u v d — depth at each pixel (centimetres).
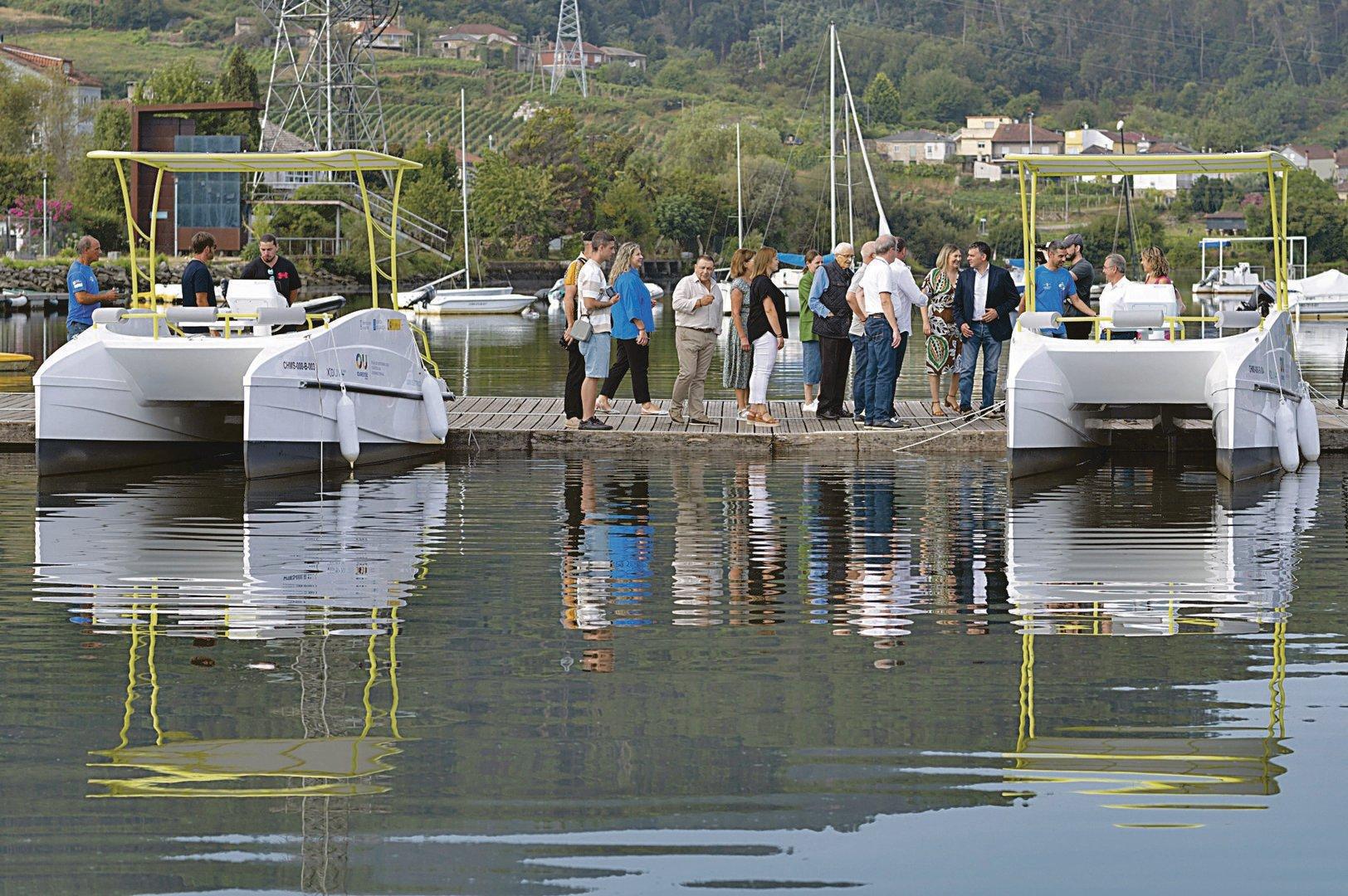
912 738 830
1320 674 949
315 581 1240
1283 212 1980
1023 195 1986
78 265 2231
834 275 2325
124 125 12988
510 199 12638
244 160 1936
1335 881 651
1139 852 680
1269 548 1398
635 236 14138
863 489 1812
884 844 689
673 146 17188
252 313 1936
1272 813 723
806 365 2473
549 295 9112
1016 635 1053
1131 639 1042
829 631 1067
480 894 639
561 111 14162
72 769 780
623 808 729
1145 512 1628
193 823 711
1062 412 1948
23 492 1778
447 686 926
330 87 11562
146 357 1919
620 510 1636
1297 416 2088
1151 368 1895
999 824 712
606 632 1066
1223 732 838
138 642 1032
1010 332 2255
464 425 2255
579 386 2234
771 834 700
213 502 1695
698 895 639
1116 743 821
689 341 2242
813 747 812
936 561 1333
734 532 1492
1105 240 15888
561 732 840
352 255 9950
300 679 942
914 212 15612
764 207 14212
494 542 1432
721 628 1077
